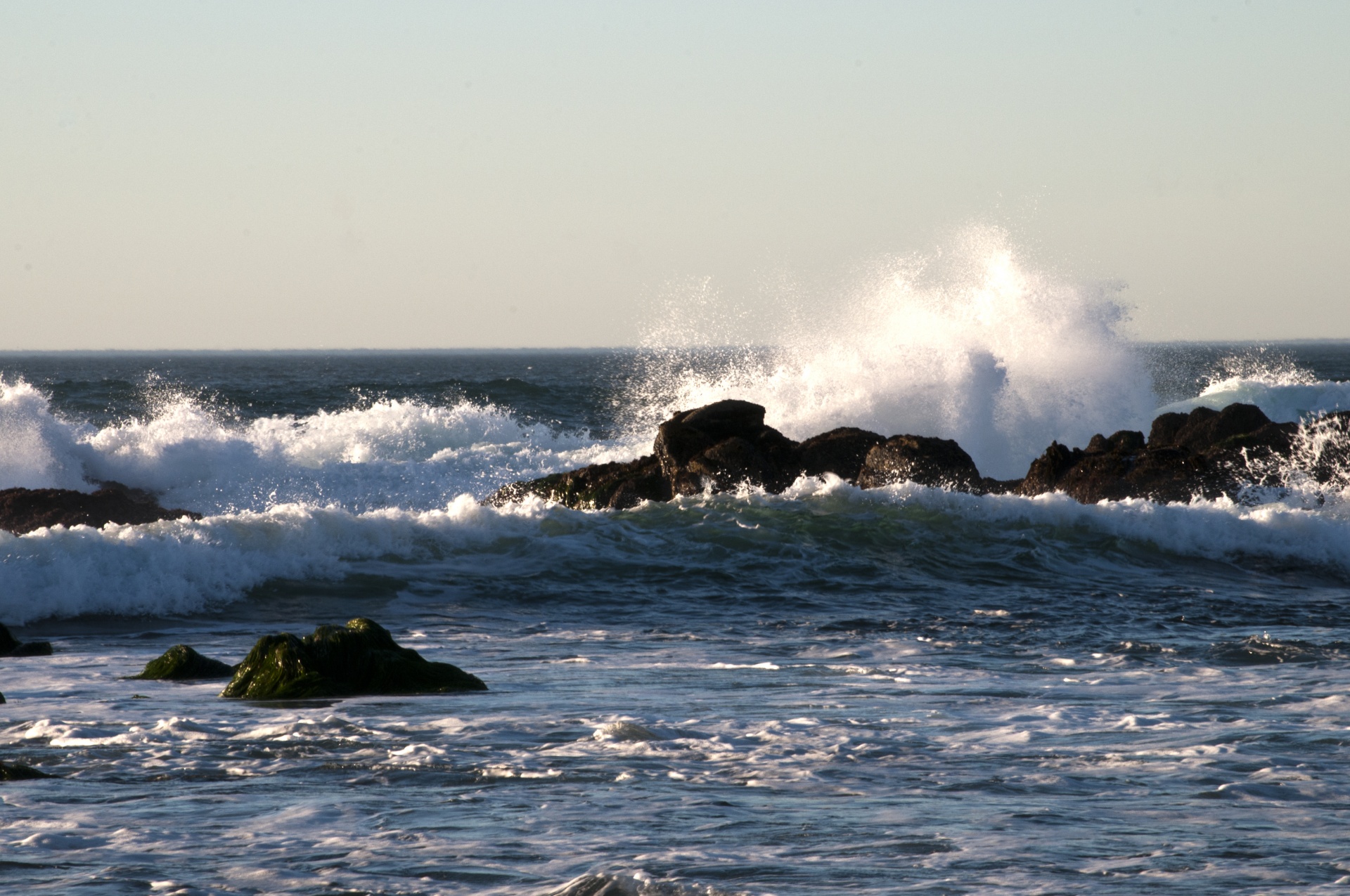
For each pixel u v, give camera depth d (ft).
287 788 81.05
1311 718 104.27
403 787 81.20
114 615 171.42
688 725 101.91
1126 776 84.02
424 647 151.02
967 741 95.09
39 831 70.69
